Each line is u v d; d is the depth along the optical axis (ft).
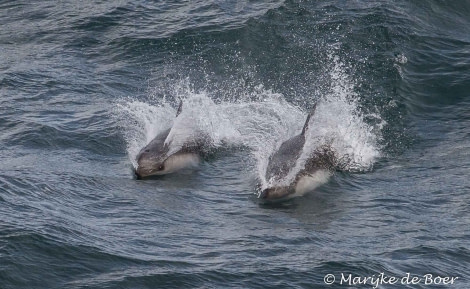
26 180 180.45
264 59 261.24
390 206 179.11
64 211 166.91
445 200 182.09
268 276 143.13
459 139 216.95
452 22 282.36
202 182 192.65
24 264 141.49
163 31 279.90
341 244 158.81
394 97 237.04
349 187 189.16
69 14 297.12
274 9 282.15
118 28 284.82
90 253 147.02
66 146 209.87
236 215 173.78
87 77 255.29
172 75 256.32
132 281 139.13
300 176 187.21
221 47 268.21
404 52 259.80
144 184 189.67
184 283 139.74
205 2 297.33
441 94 240.94
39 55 270.05
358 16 278.05
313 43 265.95
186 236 160.56
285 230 165.58
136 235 159.02
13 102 235.61
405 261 151.43
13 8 304.91
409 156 207.51
